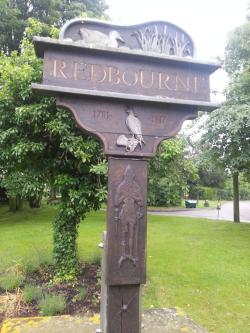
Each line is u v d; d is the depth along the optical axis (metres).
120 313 2.53
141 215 2.54
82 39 2.49
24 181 5.95
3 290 5.32
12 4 14.56
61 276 5.74
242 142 10.46
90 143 5.44
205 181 38.19
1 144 5.73
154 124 2.62
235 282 6.08
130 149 2.54
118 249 2.48
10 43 14.51
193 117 2.73
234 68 11.35
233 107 9.94
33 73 5.53
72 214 5.80
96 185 5.83
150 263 7.17
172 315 3.29
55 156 5.99
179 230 11.72
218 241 9.75
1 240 9.34
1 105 5.56
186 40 2.68
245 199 40.44
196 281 6.09
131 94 2.48
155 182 6.27
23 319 3.31
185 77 2.66
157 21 2.60
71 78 2.43
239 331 4.23
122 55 2.50
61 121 5.36
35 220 13.91
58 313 4.46
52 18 14.38
